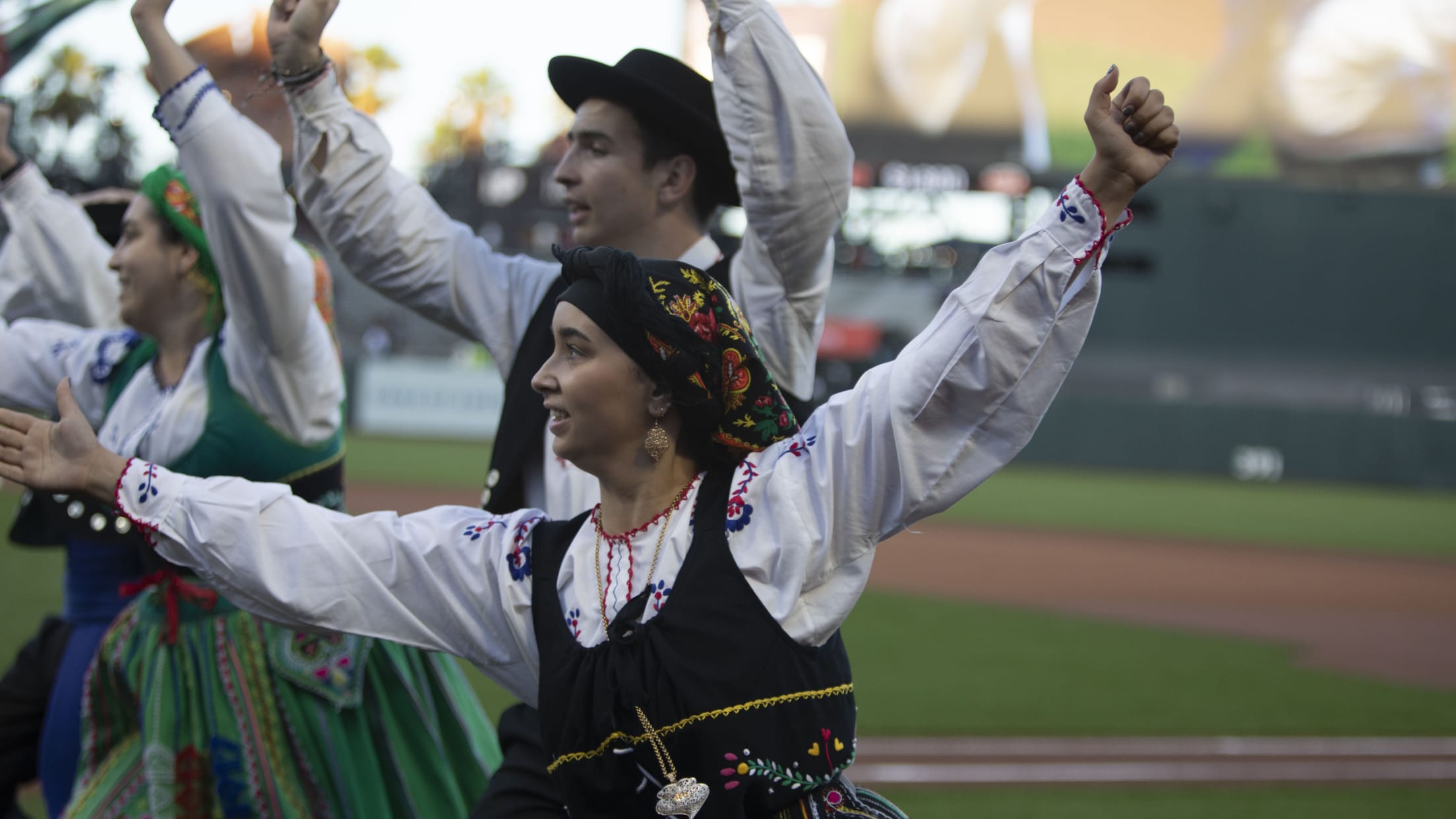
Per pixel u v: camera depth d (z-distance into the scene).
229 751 5.23
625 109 4.93
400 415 49.53
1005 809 8.04
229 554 3.74
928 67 51.09
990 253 3.39
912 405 3.38
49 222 6.62
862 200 52.28
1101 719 10.67
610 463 3.64
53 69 38.84
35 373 6.04
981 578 20.92
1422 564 25.50
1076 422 52.12
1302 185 52.25
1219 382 53.03
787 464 3.53
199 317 5.62
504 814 4.33
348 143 5.14
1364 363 52.69
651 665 3.45
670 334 3.49
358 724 5.39
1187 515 34.28
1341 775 9.17
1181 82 51.97
